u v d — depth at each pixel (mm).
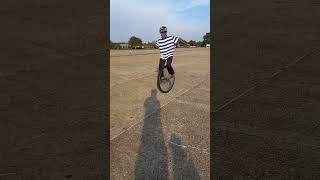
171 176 3533
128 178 3469
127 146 4348
